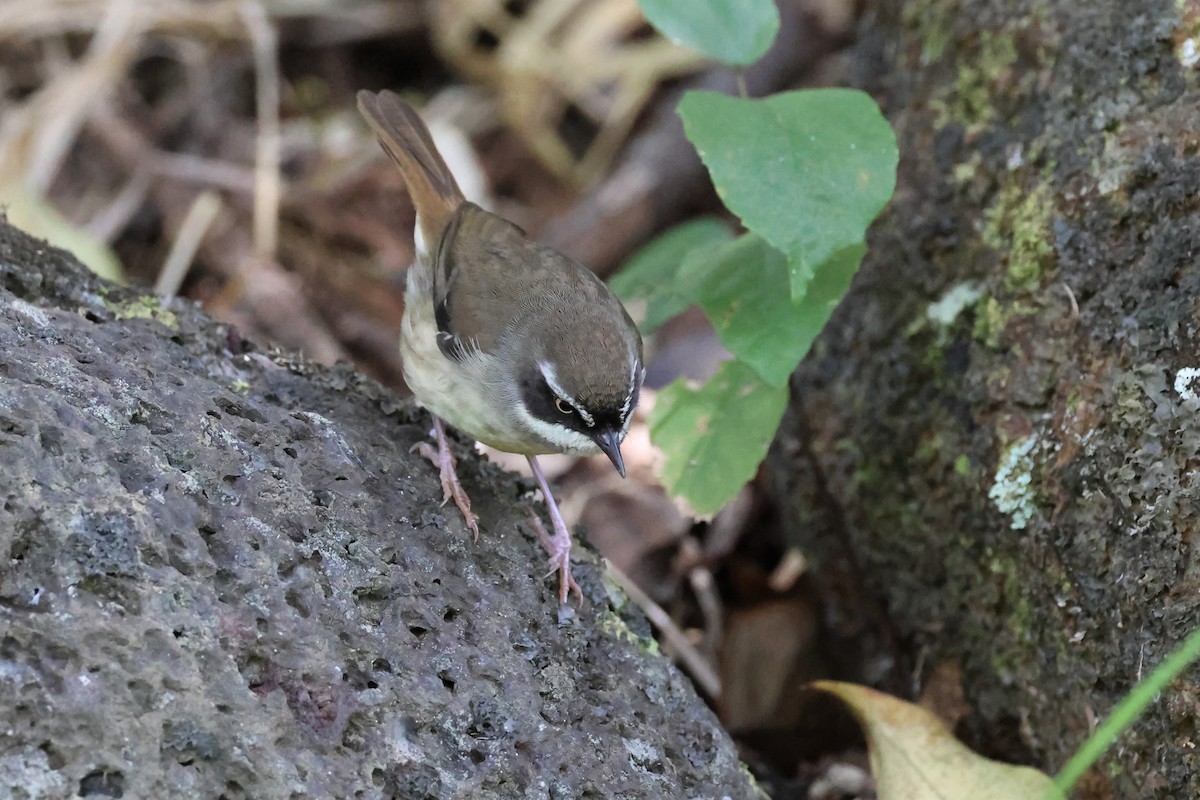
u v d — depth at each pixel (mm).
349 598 7172
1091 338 8484
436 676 7195
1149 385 7844
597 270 16469
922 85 10586
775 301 8844
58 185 16469
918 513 10258
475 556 8352
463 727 7082
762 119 8227
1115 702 8070
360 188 17078
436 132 17906
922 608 10398
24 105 16750
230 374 8781
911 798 8523
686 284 9102
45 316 7660
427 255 10312
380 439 8852
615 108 18328
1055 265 8883
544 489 9203
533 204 18219
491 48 19203
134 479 6707
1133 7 8656
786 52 16891
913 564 10398
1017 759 9594
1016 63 9578
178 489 6832
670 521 13352
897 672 10906
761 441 9562
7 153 15883
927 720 8734
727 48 8836
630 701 8258
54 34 17359
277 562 6977
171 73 17688
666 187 16594
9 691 5633
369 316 16016
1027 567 8992
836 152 8141
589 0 18844
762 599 13055
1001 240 9438
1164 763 7594
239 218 16422
